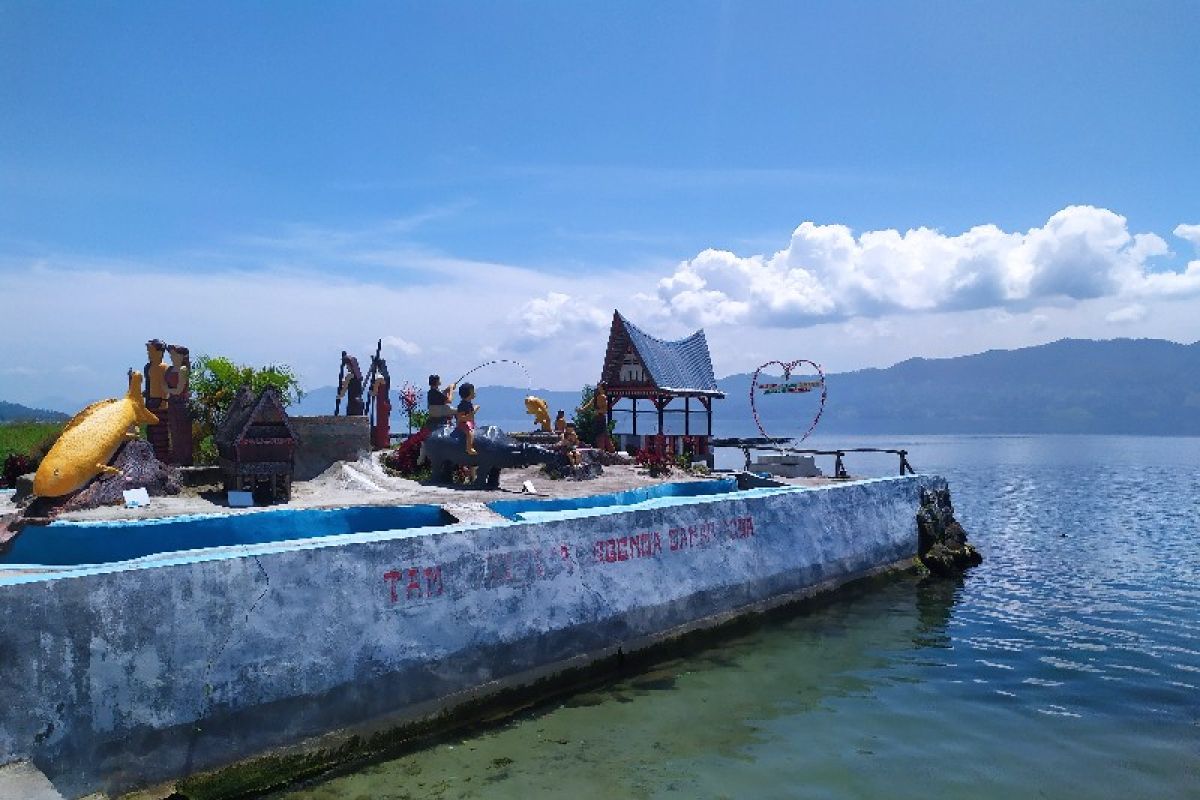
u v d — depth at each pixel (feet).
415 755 34.88
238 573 31.50
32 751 26.23
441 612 37.60
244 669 31.14
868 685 45.21
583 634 43.93
